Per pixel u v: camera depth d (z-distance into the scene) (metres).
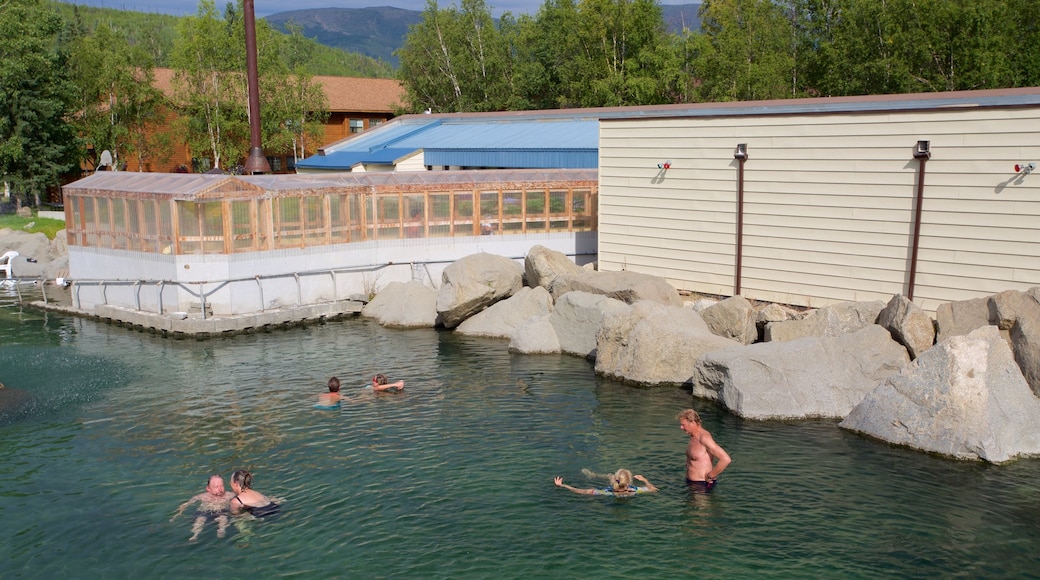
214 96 60.75
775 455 15.77
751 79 61.16
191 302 26.92
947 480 14.59
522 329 24.39
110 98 61.56
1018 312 17.88
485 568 11.57
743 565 11.62
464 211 31.34
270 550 12.20
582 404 19.02
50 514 13.44
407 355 23.83
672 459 15.55
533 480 14.58
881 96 30.44
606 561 11.75
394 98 80.38
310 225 28.66
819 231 23.05
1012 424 15.95
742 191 24.45
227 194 26.58
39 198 56.84
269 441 16.67
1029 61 49.38
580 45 69.38
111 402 19.33
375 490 14.21
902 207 21.36
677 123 25.75
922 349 18.83
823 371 18.41
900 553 12.00
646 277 25.02
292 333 26.67
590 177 33.50
